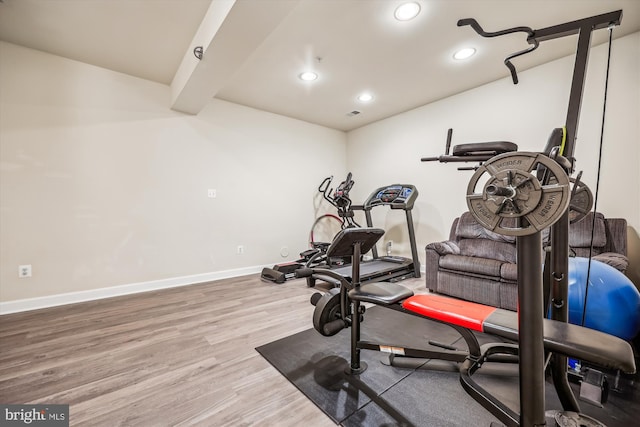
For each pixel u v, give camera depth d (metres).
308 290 3.28
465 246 3.27
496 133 3.36
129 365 1.71
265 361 1.76
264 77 3.22
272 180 4.40
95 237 2.97
